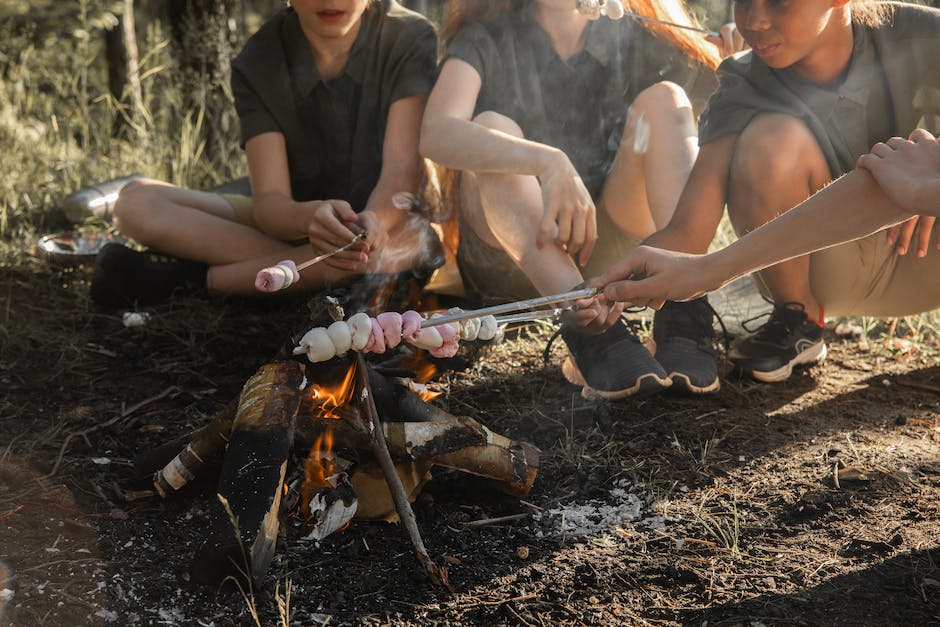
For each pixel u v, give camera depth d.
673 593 2.06
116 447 2.68
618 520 2.36
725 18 4.95
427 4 4.74
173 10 5.34
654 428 2.83
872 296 3.16
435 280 3.87
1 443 2.65
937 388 3.12
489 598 2.04
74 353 3.31
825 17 2.69
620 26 3.31
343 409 2.25
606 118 3.37
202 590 2.03
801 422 2.89
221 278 3.64
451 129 3.07
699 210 2.94
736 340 3.41
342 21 3.30
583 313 2.67
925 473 2.56
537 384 3.15
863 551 2.21
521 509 2.42
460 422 2.34
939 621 1.95
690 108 3.17
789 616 1.97
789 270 3.07
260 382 2.17
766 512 2.39
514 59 3.27
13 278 3.91
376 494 2.29
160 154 5.14
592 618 1.97
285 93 3.48
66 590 2.02
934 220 2.83
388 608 2.00
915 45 2.83
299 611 1.98
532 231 2.98
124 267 3.62
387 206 3.33
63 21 7.01
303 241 3.62
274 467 2.05
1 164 5.00
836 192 2.16
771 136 2.85
